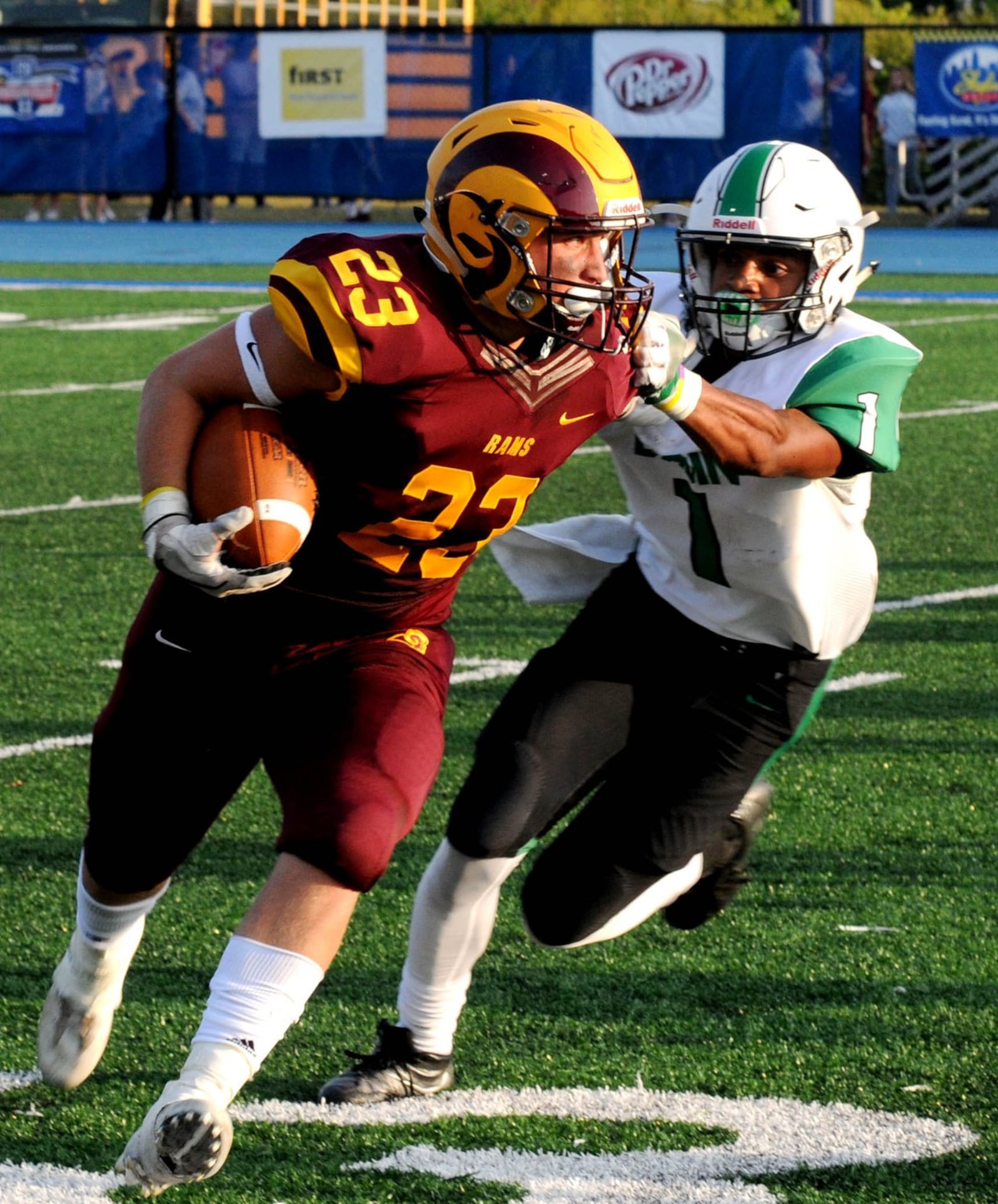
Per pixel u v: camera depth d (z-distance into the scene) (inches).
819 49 2728.8
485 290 351.3
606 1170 390.9
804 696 458.9
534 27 2815.0
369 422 351.9
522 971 502.3
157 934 526.3
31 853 593.0
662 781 447.2
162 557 339.6
